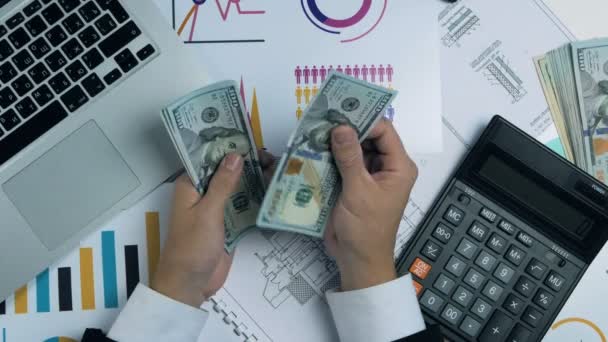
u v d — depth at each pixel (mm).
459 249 537
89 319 546
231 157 463
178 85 532
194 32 568
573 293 557
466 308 532
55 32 525
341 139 443
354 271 505
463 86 573
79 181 529
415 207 562
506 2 575
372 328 497
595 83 571
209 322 546
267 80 566
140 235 552
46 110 524
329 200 494
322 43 570
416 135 566
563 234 539
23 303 543
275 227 481
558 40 577
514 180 542
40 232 527
